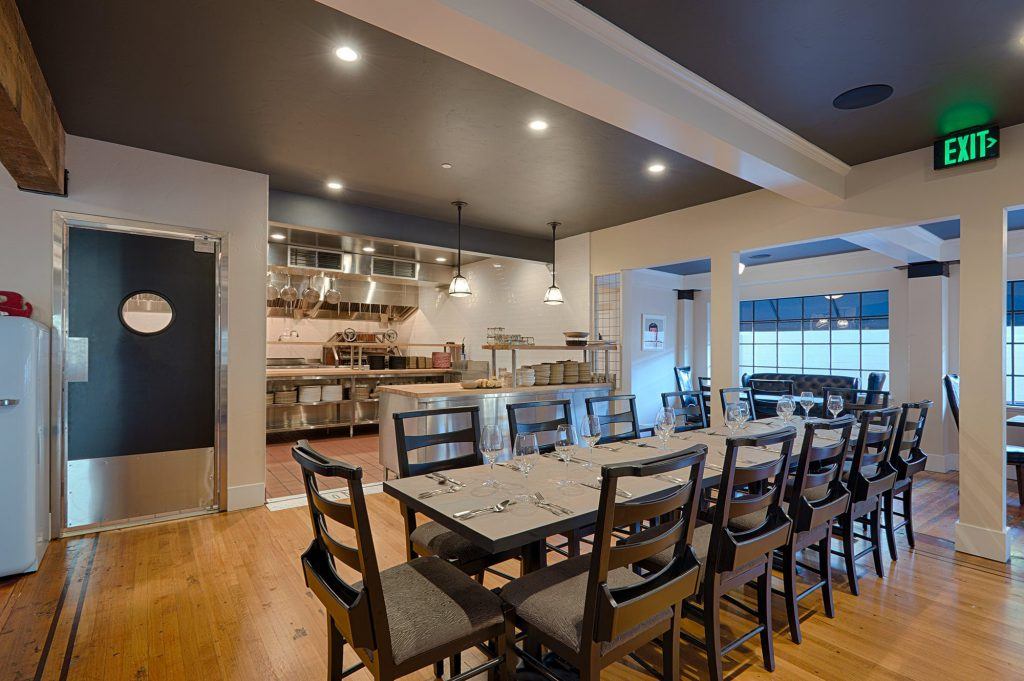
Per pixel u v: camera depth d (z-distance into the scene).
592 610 1.33
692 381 8.87
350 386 6.65
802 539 2.16
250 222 3.81
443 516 1.65
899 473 3.03
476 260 7.09
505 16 1.82
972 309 3.09
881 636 2.17
